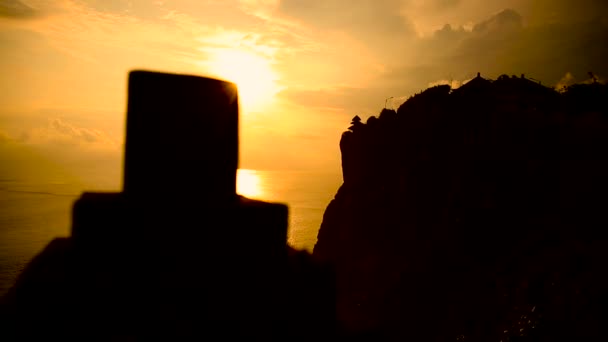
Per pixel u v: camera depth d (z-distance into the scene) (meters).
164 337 2.13
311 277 2.61
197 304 2.23
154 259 2.22
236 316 2.28
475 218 15.65
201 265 2.27
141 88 2.31
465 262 14.89
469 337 11.86
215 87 2.45
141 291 2.18
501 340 10.51
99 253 2.21
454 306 13.63
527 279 11.42
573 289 9.73
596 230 11.48
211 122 2.43
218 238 2.30
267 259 2.42
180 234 2.25
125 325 2.12
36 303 2.09
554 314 9.65
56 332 2.03
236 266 2.33
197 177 2.40
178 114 2.35
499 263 13.41
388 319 15.90
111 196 2.43
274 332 2.35
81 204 2.23
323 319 2.55
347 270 20.80
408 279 16.69
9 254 37.09
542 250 12.31
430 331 13.92
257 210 2.39
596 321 8.53
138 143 2.32
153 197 2.32
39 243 43.94
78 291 2.13
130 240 2.22
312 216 70.75
